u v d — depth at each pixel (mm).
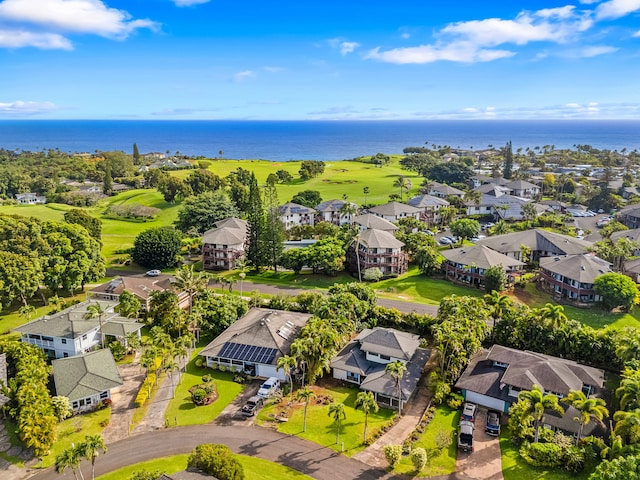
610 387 66188
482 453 53312
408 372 66688
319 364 64688
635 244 120688
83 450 45281
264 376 70438
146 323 86688
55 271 96812
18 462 51906
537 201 199250
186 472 44250
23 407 54750
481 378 64500
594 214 181000
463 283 111500
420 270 122000
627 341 65125
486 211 183500
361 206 196750
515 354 67250
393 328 84688
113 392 66438
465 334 68312
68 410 58375
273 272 125188
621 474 41781
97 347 78750
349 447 54438
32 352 70188
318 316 79000
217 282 116438
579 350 71125
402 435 56719
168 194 198875
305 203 192250
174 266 131250
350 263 124875
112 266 130250
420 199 181625
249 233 125750
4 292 89312
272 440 55562
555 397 53406
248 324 79938
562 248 121625
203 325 82375
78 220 136125
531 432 54938
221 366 72250
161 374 71312
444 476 49656
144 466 50875
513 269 111750
